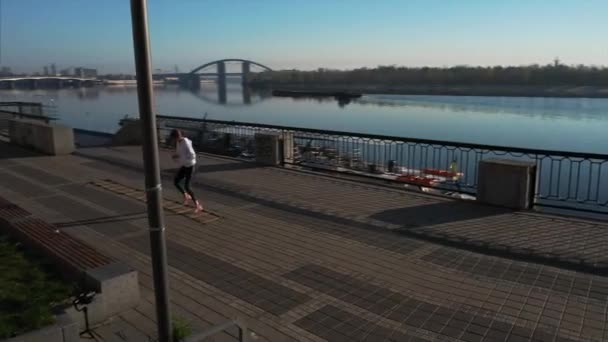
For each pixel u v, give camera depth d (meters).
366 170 11.86
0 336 3.88
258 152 12.92
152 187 3.43
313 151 12.72
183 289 5.44
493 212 8.12
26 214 6.82
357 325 4.62
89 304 4.56
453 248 6.55
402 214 8.12
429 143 9.91
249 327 4.61
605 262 5.95
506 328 4.49
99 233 7.45
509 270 5.79
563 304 4.93
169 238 7.18
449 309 4.88
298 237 7.13
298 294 5.29
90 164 13.20
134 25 3.10
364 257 6.31
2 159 13.98
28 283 4.98
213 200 9.27
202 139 16.03
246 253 6.53
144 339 4.40
